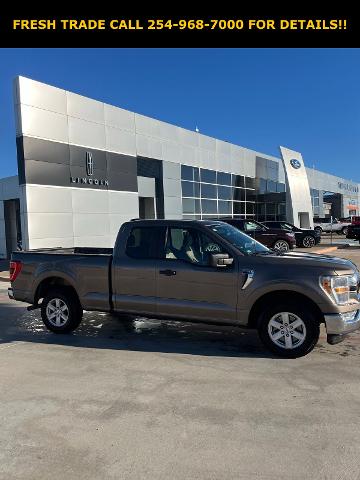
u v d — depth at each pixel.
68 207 17.53
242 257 5.69
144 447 3.35
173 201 23.70
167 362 5.40
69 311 6.82
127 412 3.98
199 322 5.90
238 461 3.14
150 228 6.32
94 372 5.07
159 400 4.23
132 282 6.28
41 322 7.92
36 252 7.29
